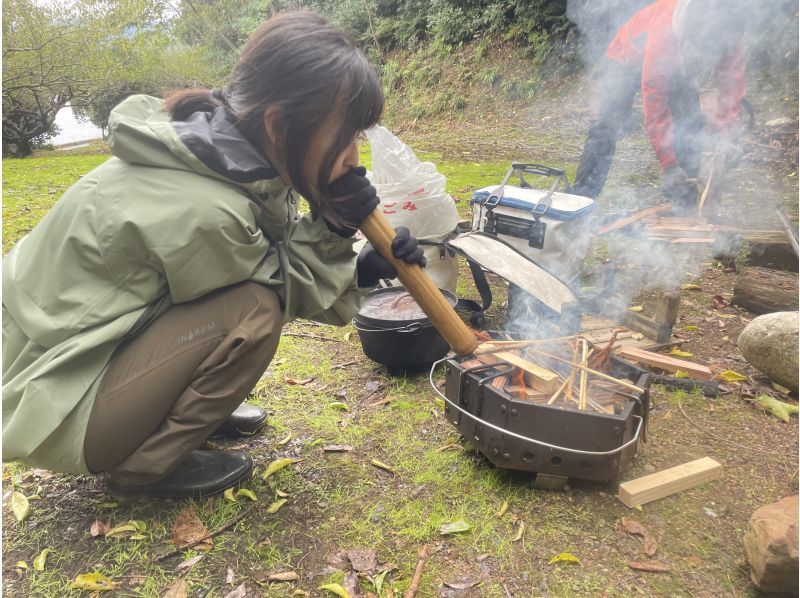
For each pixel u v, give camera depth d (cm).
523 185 278
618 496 163
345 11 1301
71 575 142
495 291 308
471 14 1057
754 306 273
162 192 133
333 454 185
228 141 134
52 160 853
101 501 166
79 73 1126
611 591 134
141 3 1179
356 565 142
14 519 160
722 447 184
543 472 159
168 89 155
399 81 1133
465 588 136
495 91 956
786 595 131
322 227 155
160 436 145
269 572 142
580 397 163
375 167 261
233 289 147
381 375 231
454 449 184
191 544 150
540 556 144
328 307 159
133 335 145
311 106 125
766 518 134
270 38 126
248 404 211
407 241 155
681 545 147
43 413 135
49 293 139
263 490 169
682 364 212
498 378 172
